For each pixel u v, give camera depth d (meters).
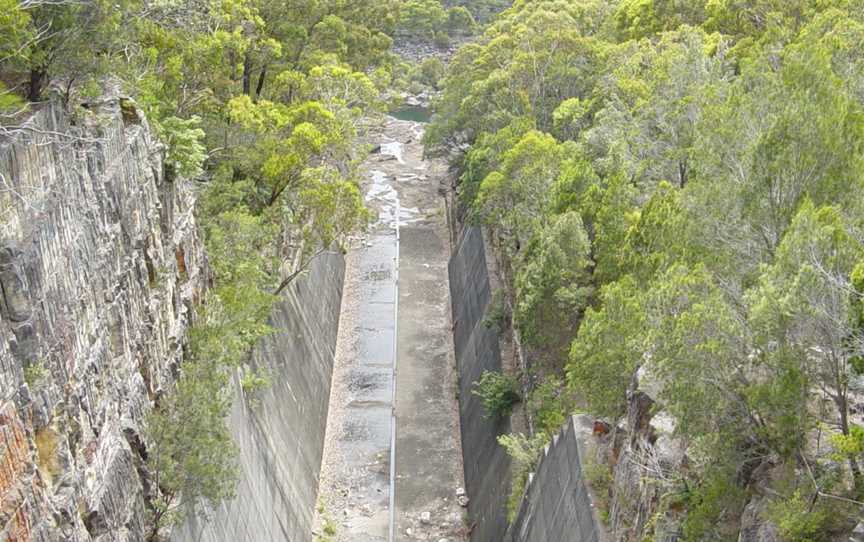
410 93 139.00
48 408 25.58
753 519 25.47
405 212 97.94
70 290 27.61
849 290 23.03
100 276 30.38
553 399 45.62
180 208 44.22
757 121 32.47
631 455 32.38
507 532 44.38
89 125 31.59
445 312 77.19
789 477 25.14
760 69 39.22
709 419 26.33
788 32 52.34
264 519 43.16
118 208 32.88
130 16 34.56
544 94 75.56
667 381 27.03
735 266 29.61
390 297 79.00
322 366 63.75
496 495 48.00
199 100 58.66
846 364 24.59
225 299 47.47
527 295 45.84
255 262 50.88
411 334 73.19
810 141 28.09
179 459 34.56
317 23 82.25
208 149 58.03
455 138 91.19
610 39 88.44
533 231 52.47
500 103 75.94
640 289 34.59
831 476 24.50
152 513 33.16
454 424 61.09
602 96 64.62
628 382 34.88
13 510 22.77
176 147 42.28
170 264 40.44
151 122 40.38
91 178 30.44
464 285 74.62
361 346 70.69
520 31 82.56
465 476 55.09
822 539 23.36
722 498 26.36
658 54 64.94
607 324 33.81
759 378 26.17
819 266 23.42
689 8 76.69
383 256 87.00
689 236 31.02
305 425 55.28
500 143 66.88
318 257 71.12
